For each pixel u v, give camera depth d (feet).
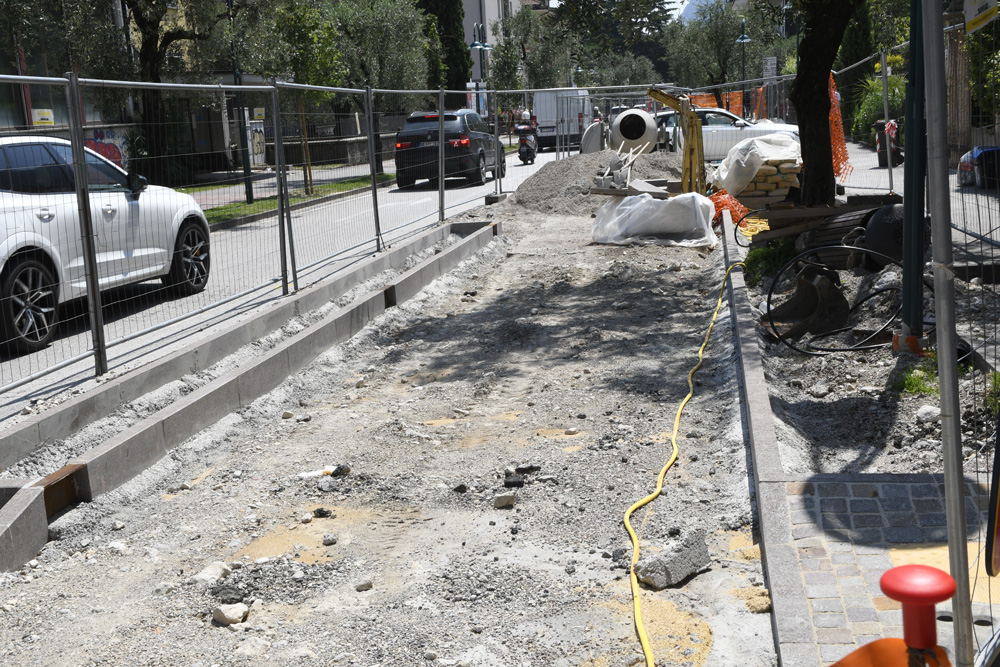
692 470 16.79
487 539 14.57
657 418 19.84
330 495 16.65
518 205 56.08
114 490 16.85
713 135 74.95
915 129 20.03
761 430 16.25
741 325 23.86
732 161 44.19
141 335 24.68
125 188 28.30
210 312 29.12
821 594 11.02
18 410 20.20
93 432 19.42
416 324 30.22
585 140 78.69
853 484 13.82
